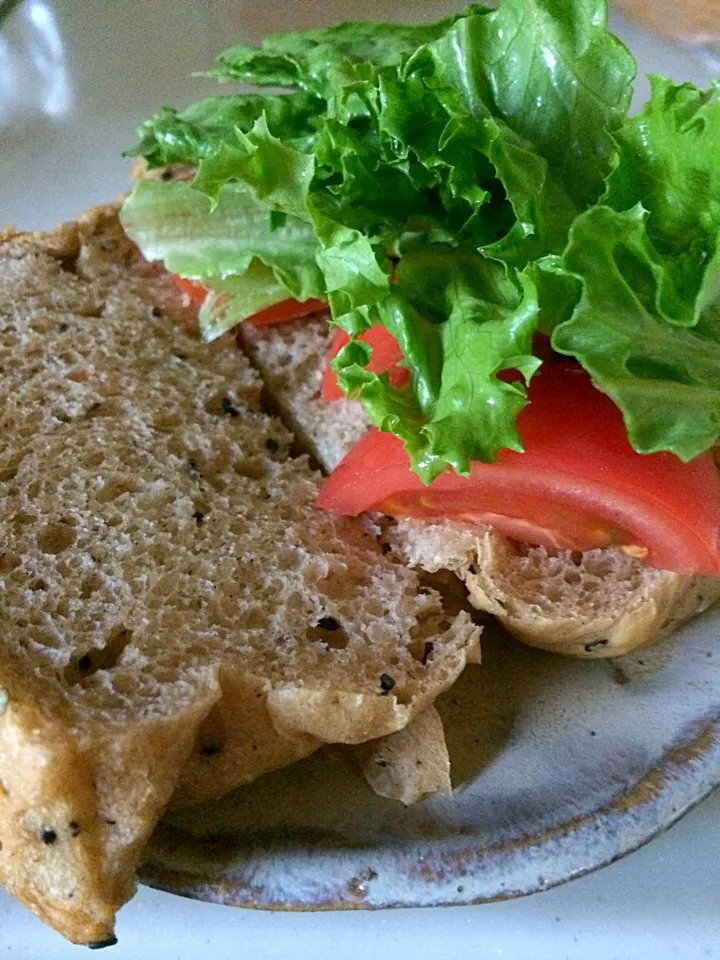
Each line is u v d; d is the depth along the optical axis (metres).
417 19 0.29
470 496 0.16
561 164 0.16
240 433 0.19
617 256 0.14
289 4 0.30
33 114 0.29
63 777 0.13
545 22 0.16
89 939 0.14
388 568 0.17
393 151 0.16
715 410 0.14
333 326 0.18
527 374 0.14
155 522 0.17
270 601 0.16
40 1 0.31
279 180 0.16
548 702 0.16
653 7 0.28
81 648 0.15
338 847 0.15
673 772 0.15
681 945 0.16
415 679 0.16
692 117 0.14
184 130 0.20
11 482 0.17
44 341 0.19
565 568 0.17
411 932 0.17
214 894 0.15
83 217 0.22
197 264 0.19
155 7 0.31
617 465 0.15
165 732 0.14
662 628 0.17
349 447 0.18
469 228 0.16
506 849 0.15
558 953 0.17
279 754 0.15
